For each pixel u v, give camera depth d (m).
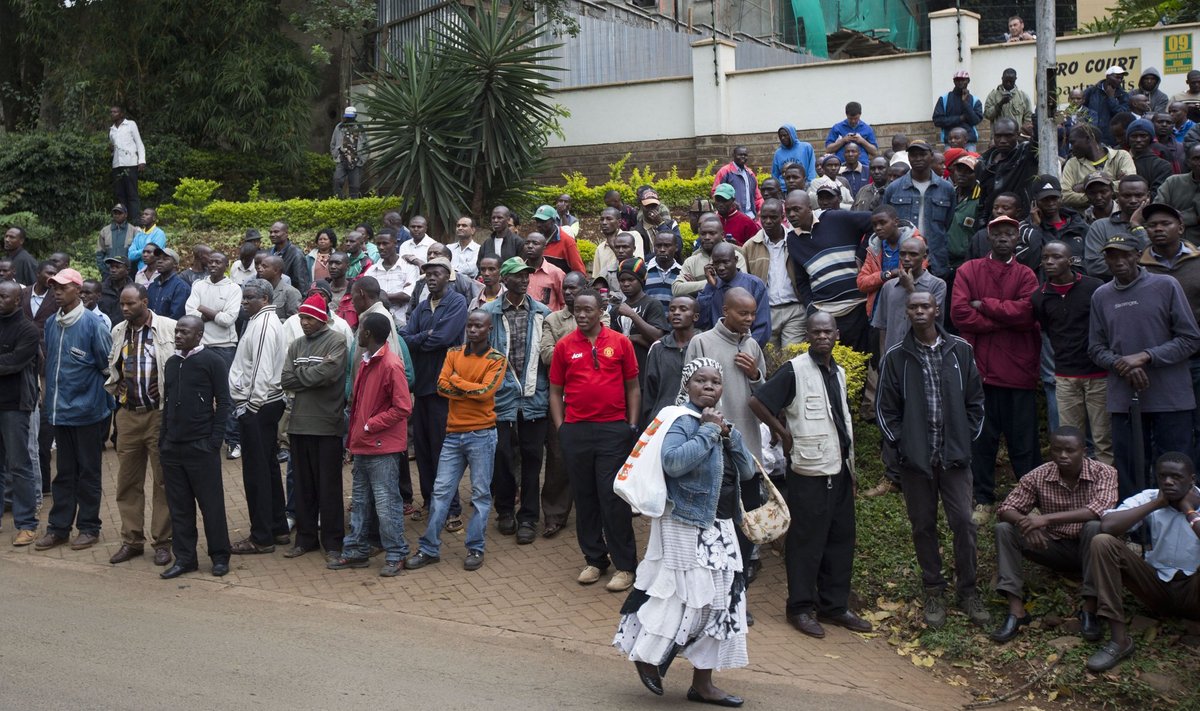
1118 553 7.64
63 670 6.84
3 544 9.88
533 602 8.44
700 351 8.41
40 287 12.62
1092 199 9.65
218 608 8.23
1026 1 24.11
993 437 9.35
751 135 19.72
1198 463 8.75
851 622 8.20
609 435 8.64
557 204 14.95
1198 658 7.52
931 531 8.15
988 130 17.67
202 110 21.12
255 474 9.53
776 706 6.77
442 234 17.27
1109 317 8.41
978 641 7.93
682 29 22.20
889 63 18.59
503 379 9.59
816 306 10.27
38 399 10.24
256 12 21.08
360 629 7.80
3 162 19.61
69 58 21.84
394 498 9.01
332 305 11.78
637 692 6.84
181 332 8.84
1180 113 13.76
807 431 7.98
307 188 22.05
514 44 17.28
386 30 22.14
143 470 9.45
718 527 6.61
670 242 10.51
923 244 9.23
